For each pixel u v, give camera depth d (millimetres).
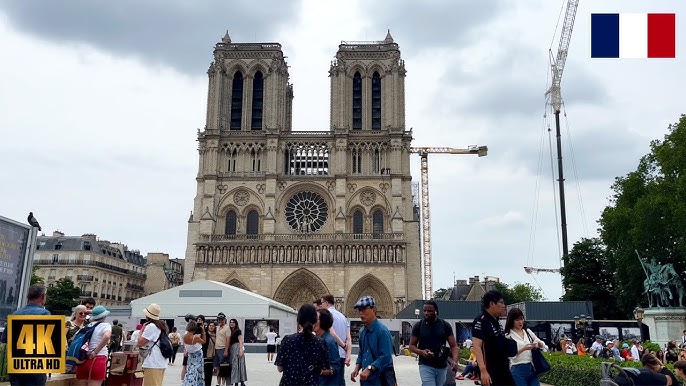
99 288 139125
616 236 84000
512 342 14953
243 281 120812
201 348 24062
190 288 82000
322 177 128375
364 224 126312
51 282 135500
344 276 120625
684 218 69875
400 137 129500
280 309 88000
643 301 82812
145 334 22047
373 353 16219
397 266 120562
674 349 36406
